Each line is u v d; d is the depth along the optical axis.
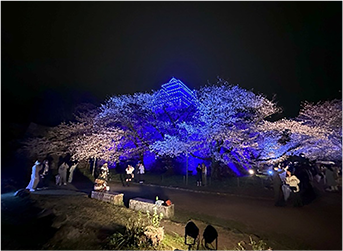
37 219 7.79
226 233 6.81
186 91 22.97
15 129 21.48
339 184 14.92
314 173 14.19
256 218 8.40
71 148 20.81
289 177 10.22
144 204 8.81
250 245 6.02
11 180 16.62
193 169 22.62
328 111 21.19
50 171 18.97
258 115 17.27
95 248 5.17
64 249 5.22
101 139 19.11
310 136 16.33
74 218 7.42
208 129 15.43
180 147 15.78
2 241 5.90
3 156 19.23
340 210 9.23
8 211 8.92
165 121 21.36
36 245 5.60
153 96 19.62
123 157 22.23
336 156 20.39
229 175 18.88
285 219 8.26
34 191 12.64
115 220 7.30
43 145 20.42
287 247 6.01
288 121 16.20
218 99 16.14
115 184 16.48
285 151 17.16
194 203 10.70
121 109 19.39
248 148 18.03
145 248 5.15
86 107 26.06
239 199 11.52
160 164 23.47
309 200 10.76
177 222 7.72
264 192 12.84
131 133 20.20
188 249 5.62
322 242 6.32
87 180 18.44
